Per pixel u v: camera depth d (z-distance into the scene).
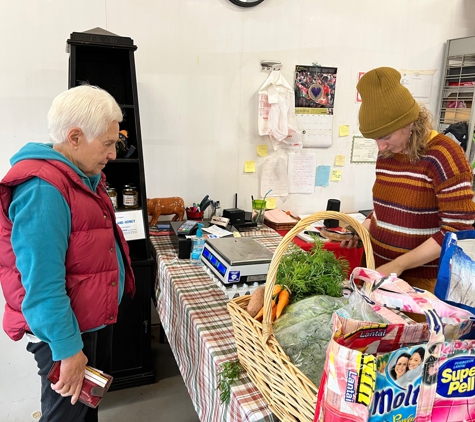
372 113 1.39
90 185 1.36
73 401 1.26
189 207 2.59
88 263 1.27
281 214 2.72
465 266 0.86
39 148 1.21
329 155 2.94
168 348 2.62
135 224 2.09
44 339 1.18
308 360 0.89
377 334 0.70
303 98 2.77
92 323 1.31
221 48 2.51
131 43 1.94
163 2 2.34
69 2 2.17
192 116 2.55
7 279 1.23
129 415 2.04
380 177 1.68
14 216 1.15
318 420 0.69
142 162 2.07
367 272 0.85
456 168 1.40
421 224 1.55
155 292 2.14
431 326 0.67
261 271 1.52
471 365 0.69
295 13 2.62
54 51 2.19
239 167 2.73
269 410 0.94
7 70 2.13
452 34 3.06
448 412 0.70
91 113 1.23
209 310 1.45
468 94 2.93
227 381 1.05
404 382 0.66
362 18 2.79
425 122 1.46
